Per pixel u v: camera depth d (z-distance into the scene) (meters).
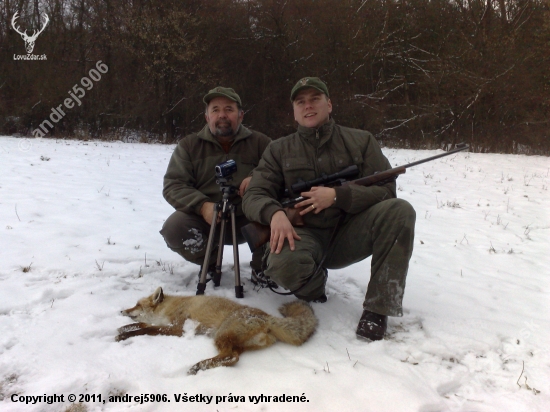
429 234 5.86
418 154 16.75
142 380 2.12
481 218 6.85
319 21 22.84
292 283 2.75
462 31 20.08
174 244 3.48
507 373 2.34
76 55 21.30
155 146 18.58
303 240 2.84
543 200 8.26
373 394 2.05
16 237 4.56
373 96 22.03
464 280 3.96
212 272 3.69
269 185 3.07
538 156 16.58
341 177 2.96
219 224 3.57
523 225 6.40
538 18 18.75
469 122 19.31
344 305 3.20
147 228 5.40
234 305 2.75
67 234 4.82
